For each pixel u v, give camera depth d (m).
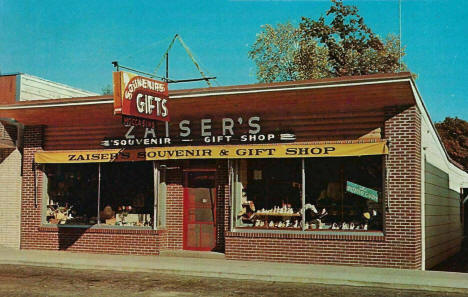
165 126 17.11
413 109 14.38
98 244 17.75
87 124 18.31
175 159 17.08
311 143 15.09
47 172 18.89
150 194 17.47
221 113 16.42
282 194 15.77
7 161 19.41
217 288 12.02
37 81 21.14
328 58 35.94
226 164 16.66
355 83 13.55
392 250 14.34
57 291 11.58
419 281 12.30
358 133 14.98
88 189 18.31
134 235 17.27
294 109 15.51
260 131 15.98
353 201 15.02
